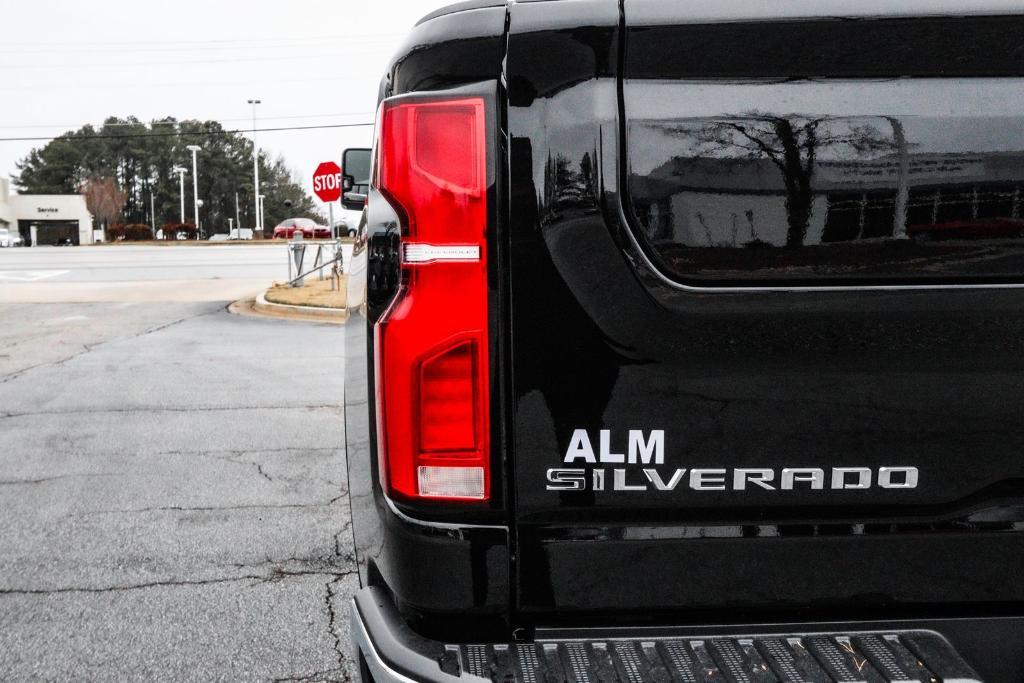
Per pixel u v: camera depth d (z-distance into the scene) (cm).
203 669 279
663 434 155
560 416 154
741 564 160
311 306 1405
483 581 158
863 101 148
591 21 148
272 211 12112
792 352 153
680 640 162
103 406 684
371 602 175
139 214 11688
